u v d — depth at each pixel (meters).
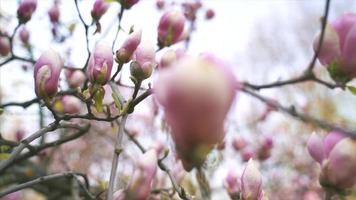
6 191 0.85
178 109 0.52
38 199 2.23
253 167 0.78
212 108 0.51
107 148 2.44
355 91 0.72
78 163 2.37
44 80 0.78
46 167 1.52
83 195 1.16
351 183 0.67
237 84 0.52
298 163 2.29
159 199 1.05
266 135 1.62
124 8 0.98
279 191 2.21
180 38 0.96
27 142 0.80
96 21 1.01
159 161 0.88
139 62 0.80
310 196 1.46
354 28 0.70
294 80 0.74
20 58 1.13
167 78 0.51
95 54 0.82
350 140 0.67
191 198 0.82
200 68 0.51
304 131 2.43
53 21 1.38
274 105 0.62
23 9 1.11
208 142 0.54
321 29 0.71
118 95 0.83
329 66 0.72
